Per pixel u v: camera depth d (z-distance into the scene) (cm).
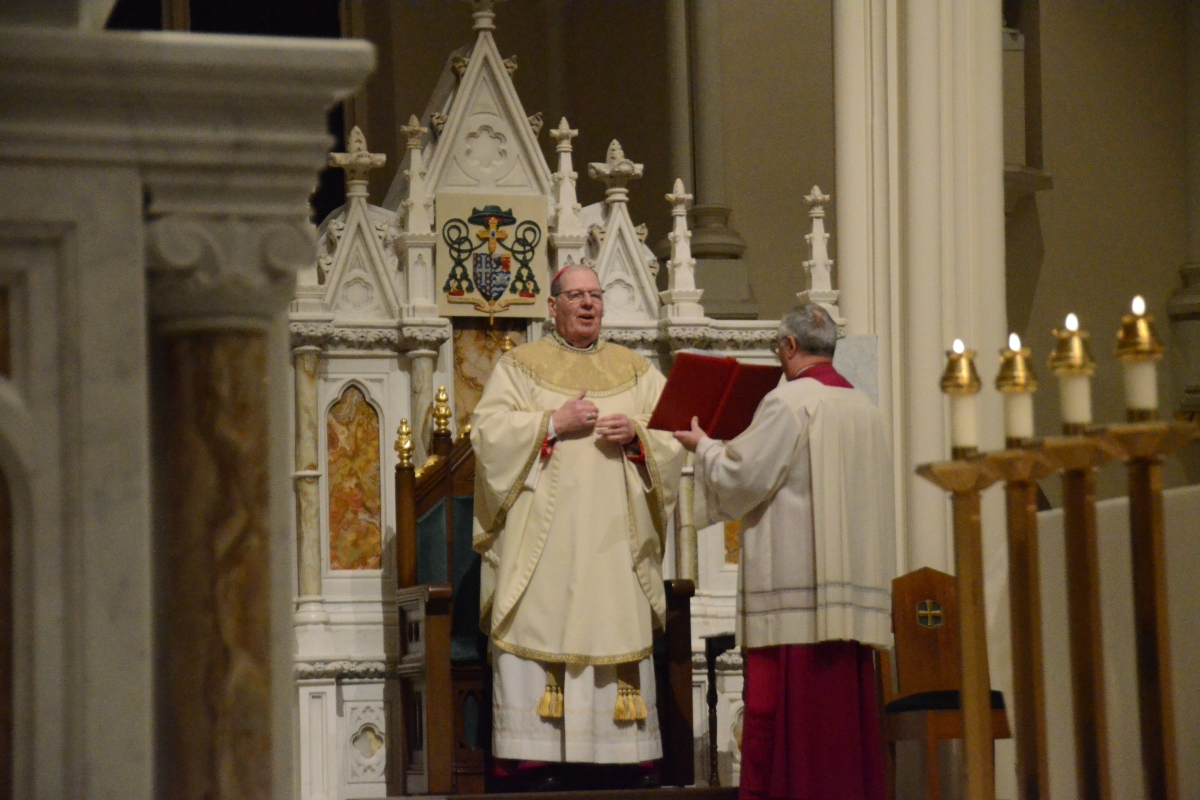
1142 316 662
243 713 394
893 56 1425
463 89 1352
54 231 371
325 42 388
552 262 1370
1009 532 705
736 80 1727
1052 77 1722
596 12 1923
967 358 694
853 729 1047
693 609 1352
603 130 1903
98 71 370
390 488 1298
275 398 417
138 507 371
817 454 1059
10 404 365
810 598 1050
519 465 1123
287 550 419
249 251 392
